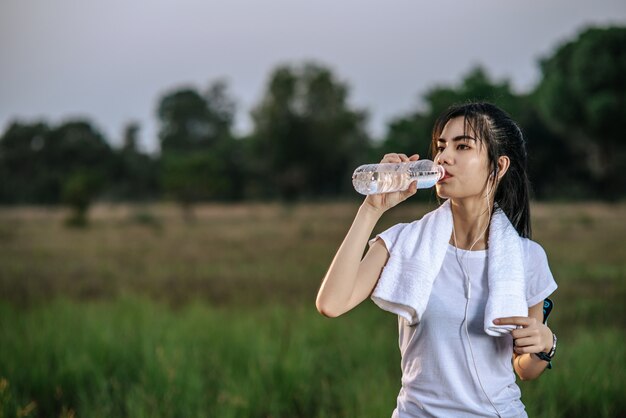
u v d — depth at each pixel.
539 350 2.15
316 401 5.70
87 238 25.69
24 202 77.19
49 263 16.86
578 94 40.38
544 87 42.97
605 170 44.31
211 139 107.06
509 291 2.23
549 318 8.62
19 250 20.61
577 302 9.52
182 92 107.44
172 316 8.73
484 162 2.30
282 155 70.56
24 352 6.60
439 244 2.31
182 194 42.44
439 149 2.37
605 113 38.94
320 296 2.27
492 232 2.31
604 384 5.35
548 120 43.62
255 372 5.84
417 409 2.31
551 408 4.87
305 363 6.25
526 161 2.41
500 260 2.27
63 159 83.44
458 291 2.29
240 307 10.12
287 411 5.47
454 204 2.38
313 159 71.12
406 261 2.32
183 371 5.89
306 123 70.50
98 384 5.72
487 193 2.33
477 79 48.84
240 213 47.53
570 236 20.06
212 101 109.38
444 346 2.27
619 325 8.26
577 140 48.91
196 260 17.41
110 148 85.19
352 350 7.01
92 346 6.84
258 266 15.63
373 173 2.25
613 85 39.66
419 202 30.34
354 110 72.12
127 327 7.63
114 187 79.19
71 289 12.63
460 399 2.25
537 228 23.16
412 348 2.34
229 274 14.27
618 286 10.96
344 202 58.09
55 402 5.71
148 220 35.72
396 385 5.58
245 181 73.25
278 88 70.06
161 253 19.45
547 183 50.75
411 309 2.28
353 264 2.26
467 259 2.30
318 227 28.83
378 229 20.81
